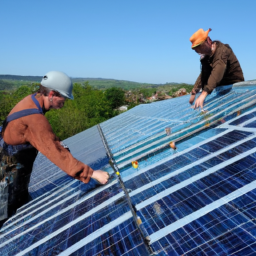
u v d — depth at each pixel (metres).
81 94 87.62
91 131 10.81
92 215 2.80
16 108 2.91
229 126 3.72
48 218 3.29
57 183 4.91
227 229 1.85
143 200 2.63
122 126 8.20
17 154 3.66
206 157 3.02
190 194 2.42
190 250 1.80
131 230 2.26
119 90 87.56
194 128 4.21
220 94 5.93
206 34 4.47
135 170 3.49
